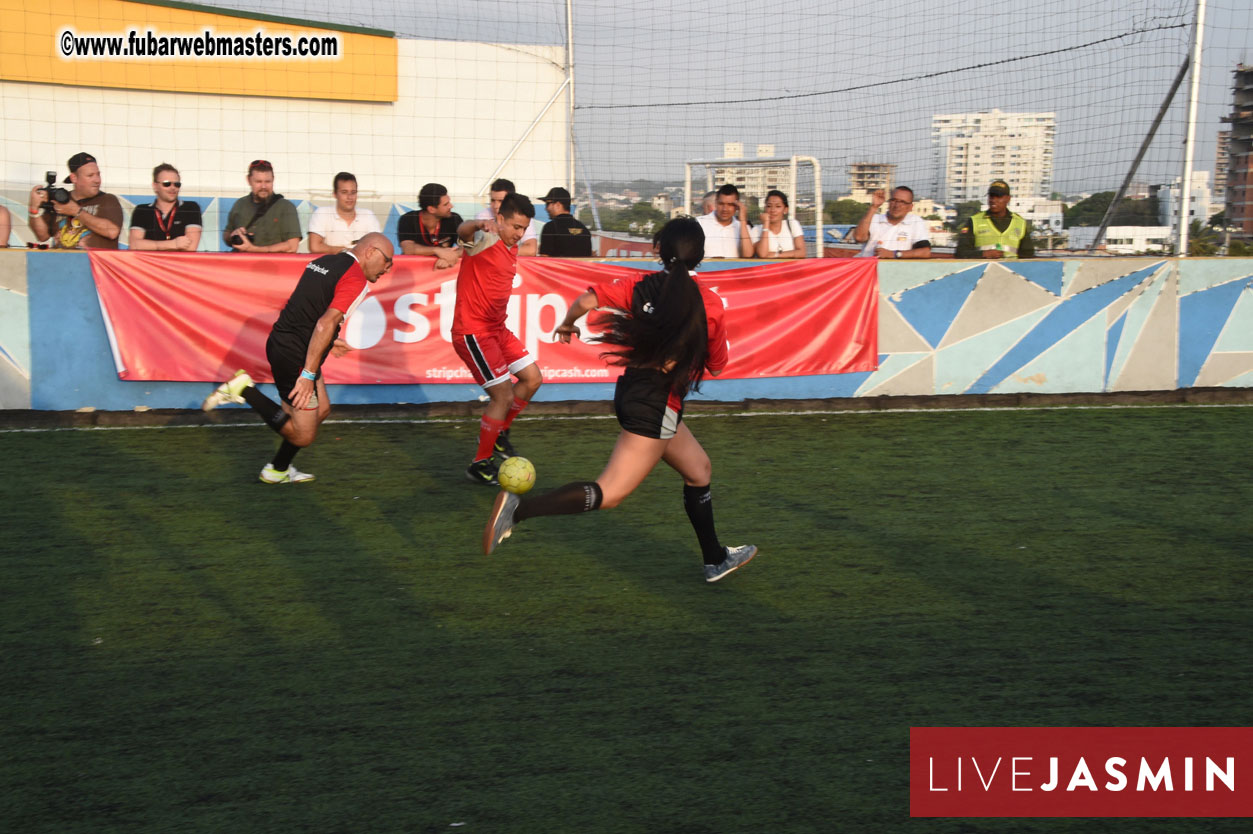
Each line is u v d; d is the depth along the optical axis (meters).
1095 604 4.42
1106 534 5.40
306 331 5.88
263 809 2.79
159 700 3.44
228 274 7.96
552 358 8.56
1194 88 9.17
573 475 6.51
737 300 8.66
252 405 5.87
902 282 8.97
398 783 2.93
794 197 10.02
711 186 10.86
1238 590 4.60
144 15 14.23
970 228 9.46
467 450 7.18
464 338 6.25
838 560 4.96
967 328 9.10
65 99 14.22
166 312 7.89
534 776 2.98
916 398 8.98
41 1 13.84
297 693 3.50
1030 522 5.59
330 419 8.05
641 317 4.12
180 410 7.99
